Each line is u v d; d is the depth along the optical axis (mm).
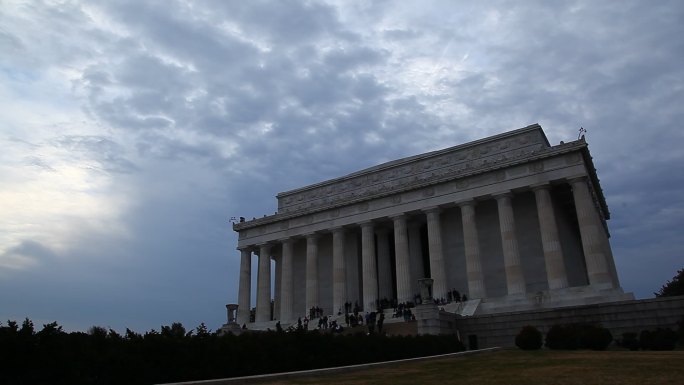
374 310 72688
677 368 21422
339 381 22094
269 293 86000
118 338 22422
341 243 79375
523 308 60594
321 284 85312
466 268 70688
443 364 29250
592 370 22234
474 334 53000
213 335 26484
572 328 41062
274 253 93125
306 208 83562
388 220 77688
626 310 45906
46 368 18109
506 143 74188
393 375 24312
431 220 71938
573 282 70562
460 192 70688
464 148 77312
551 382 19438
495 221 72812
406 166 81938
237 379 21281
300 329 31016
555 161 65000
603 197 77938
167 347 22859
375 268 76062
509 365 26500
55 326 19094
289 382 21781
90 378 19484
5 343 17203
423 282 52125
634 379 19172
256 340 27609
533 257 68688
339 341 32188
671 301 44062
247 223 89562
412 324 53750
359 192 85000
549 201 64438
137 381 20984
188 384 19531
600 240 61031
